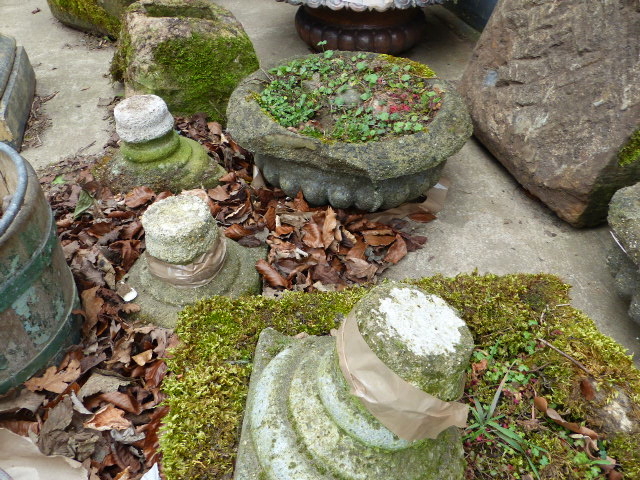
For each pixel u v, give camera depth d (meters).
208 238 2.36
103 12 5.17
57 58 5.02
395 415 1.24
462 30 5.44
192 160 3.27
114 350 2.25
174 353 1.97
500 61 3.55
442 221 3.17
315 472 1.41
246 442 1.60
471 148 3.80
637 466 1.64
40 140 3.88
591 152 2.82
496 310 2.11
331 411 1.38
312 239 2.82
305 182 2.86
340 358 1.32
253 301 2.17
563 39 3.09
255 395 1.67
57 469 1.80
